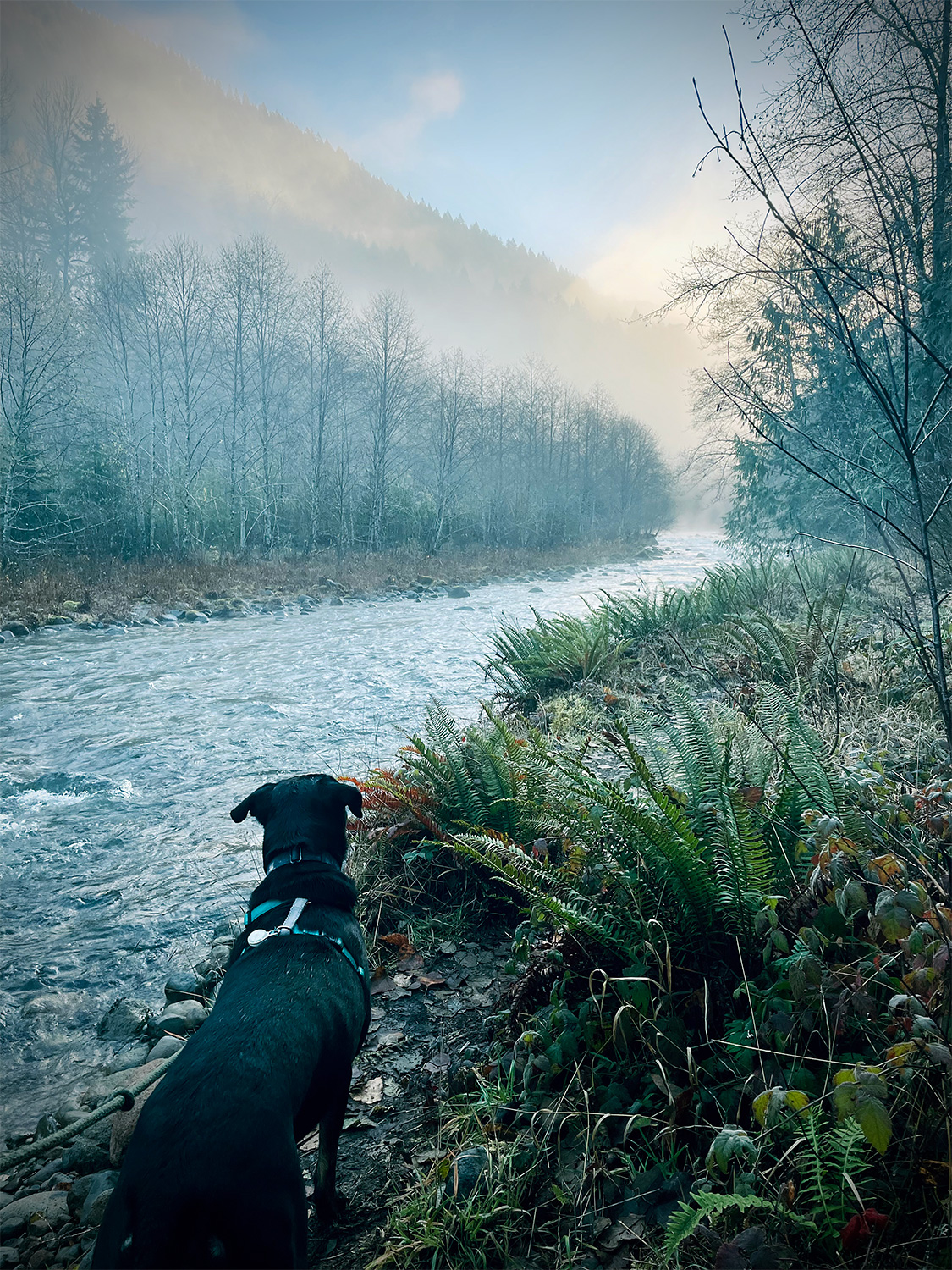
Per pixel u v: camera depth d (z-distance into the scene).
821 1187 1.84
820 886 2.57
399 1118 2.77
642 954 2.72
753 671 6.92
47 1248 2.39
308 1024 2.03
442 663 11.56
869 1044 2.33
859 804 3.13
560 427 52.22
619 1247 2.06
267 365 27.11
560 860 3.93
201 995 3.92
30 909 4.79
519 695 8.41
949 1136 1.84
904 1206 1.87
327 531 28.44
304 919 2.46
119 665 11.51
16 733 8.23
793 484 13.79
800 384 11.51
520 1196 2.24
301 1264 1.64
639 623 10.26
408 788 4.66
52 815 6.17
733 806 2.78
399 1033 3.25
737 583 11.41
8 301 20.83
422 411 35.59
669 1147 2.26
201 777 6.95
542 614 16.84
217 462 29.27
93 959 4.27
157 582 18.11
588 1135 2.29
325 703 9.36
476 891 4.26
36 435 21.86
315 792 2.91
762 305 11.07
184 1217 1.51
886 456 8.73
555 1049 2.62
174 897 4.92
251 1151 1.62
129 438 24.11
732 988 2.63
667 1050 2.48
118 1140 2.79
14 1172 2.85
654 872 2.81
